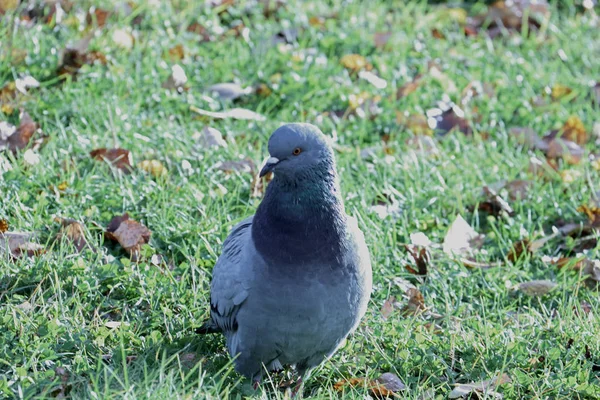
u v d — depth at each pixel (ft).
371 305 31.19
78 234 31.83
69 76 40.65
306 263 24.62
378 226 34.68
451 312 31.09
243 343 25.89
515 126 43.09
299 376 27.50
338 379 27.94
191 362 27.27
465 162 39.11
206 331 28.27
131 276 30.22
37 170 34.65
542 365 28.60
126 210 33.55
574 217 36.78
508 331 29.63
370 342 29.19
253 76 44.09
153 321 28.89
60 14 44.93
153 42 44.57
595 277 33.22
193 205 34.32
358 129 41.32
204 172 36.17
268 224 24.90
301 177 24.56
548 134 42.52
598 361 28.96
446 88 44.50
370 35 48.32
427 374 27.84
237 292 25.29
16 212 32.04
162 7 47.85
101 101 39.60
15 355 26.11
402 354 28.22
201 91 42.86
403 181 38.04
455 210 36.91
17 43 42.09
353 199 35.63
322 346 26.02
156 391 23.86
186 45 45.19
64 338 27.22
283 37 47.91
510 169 39.45
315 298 24.79
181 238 32.73
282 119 41.37
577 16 53.62
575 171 38.96
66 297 28.94
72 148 36.60
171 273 30.53
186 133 38.73
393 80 45.01
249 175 36.32
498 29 51.98
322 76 44.39
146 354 26.94
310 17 49.85
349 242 25.29
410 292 31.50
